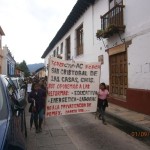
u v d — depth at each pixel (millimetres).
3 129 3586
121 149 6910
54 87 8688
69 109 8922
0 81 4945
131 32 12609
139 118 10445
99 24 17219
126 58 13281
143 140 7727
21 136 4191
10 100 4543
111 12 14383
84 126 9648
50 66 8586
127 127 9398
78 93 9047
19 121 4609
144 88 11484
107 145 7258
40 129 8727
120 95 14281
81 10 20891
